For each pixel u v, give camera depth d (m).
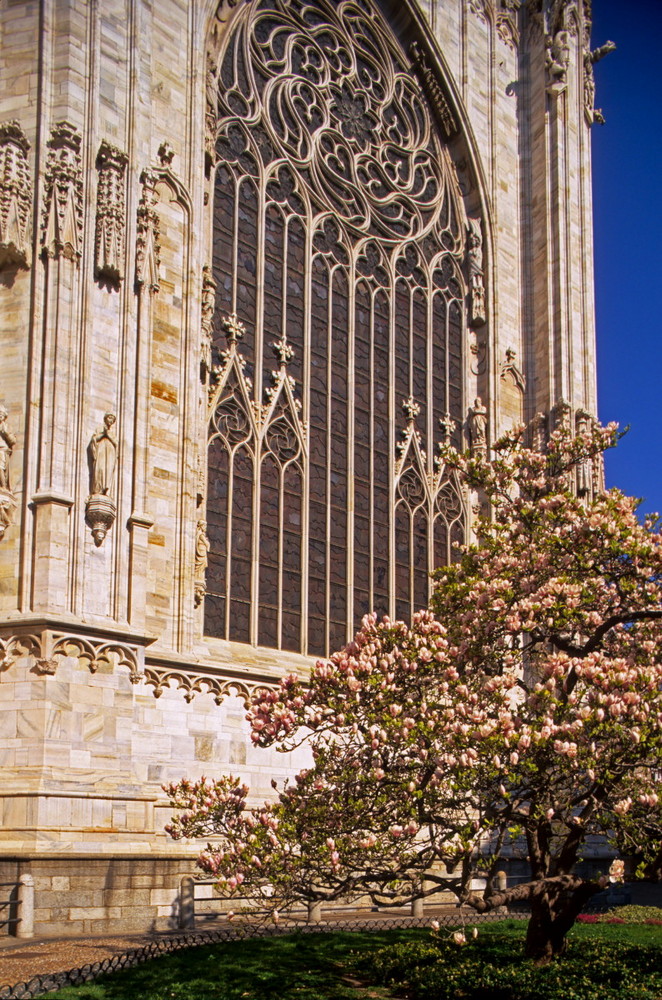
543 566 22.48
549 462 25.23
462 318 44.91
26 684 26.44
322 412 38.25
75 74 30.42
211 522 33.81
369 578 38.53
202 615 32.34
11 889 23.73
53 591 27.02
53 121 29.94
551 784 19.11
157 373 31.36
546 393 45.47
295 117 40.12
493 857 18.36
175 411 31.61
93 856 24.73
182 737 29.97
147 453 29.89
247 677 31.92
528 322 46.62
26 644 26.67
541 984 18.17
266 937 23.69
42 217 29.12
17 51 30.72
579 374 45.66
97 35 30.94
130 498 29.22
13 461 28.03
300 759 32.84
